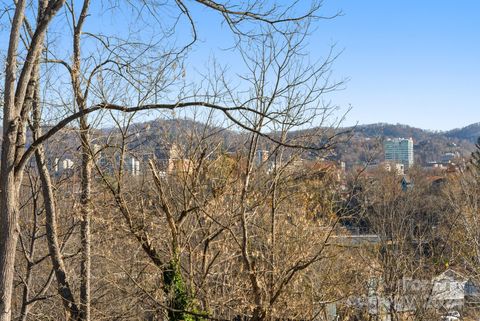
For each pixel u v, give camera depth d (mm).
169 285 10938
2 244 6930
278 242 11758
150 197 11352
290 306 11781
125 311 11117
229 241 11914
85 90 9617
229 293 11672
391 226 17469
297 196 12602
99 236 10844
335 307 14672
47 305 12430
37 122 9438
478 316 18641
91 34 9719
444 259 18484
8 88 7113
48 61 8609
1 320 6828
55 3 7328
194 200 11297
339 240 14281
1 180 7012
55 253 9820
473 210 19594
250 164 10898
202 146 11875
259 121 10734
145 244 10938
